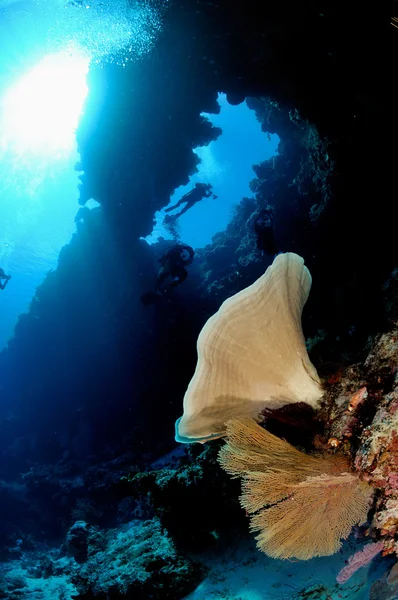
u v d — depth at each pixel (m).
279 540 1.70
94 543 8.42
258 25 8.20
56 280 15.77
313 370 2.12
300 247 11.80
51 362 15.77
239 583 4.03
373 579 2.39
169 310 14.22
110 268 15.16
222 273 14.82
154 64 11.09
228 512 4.80
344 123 8.37
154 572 4.82
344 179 9.21
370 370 1.98
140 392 14.40
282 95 9.43
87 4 10.62
